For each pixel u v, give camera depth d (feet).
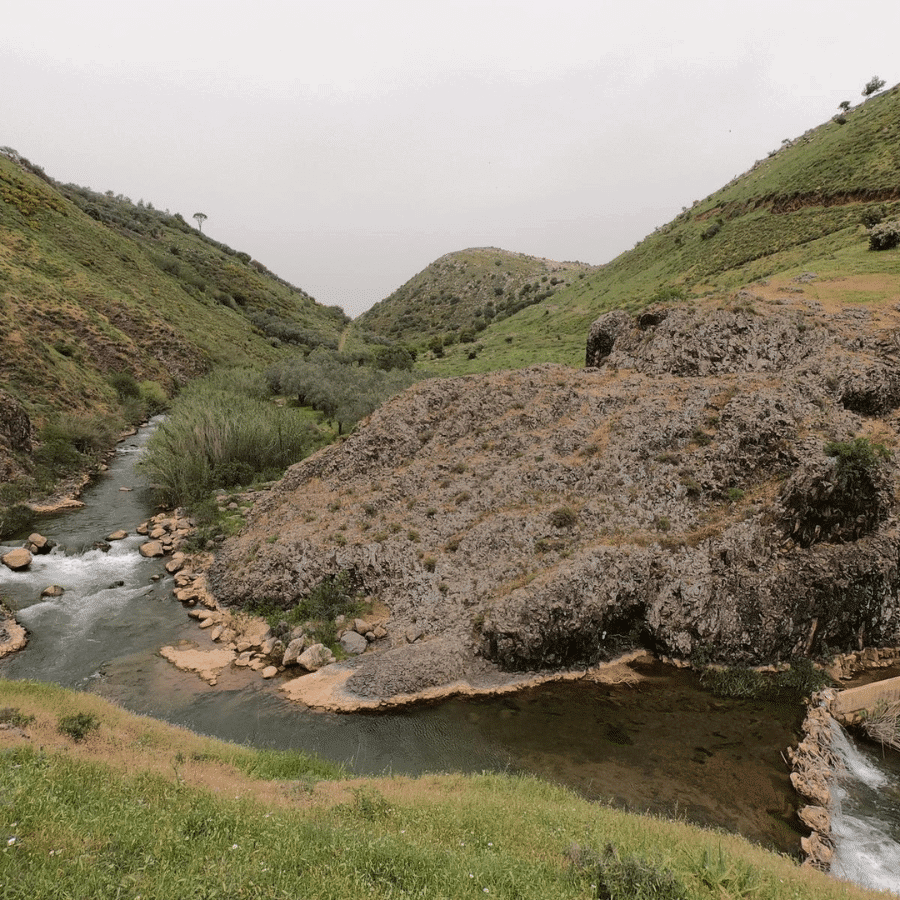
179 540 127.34
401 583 94.58
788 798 58.90
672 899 29.32
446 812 41.81
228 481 162.20
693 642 83.25
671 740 68.28
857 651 82.89
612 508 96.58
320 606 93.30
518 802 46.65
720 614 82.89
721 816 56.24
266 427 178.50
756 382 109.40
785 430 97.71
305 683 78.89
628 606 86.07
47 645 88.02
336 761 64.34
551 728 70.64
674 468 99.60
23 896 21.24
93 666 83.10
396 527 101.86
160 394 283.59
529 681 79.77
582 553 89.04
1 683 61.41
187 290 462.19
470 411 125.39
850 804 58.29
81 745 46.24
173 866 25.84
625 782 61.16
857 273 152.97
